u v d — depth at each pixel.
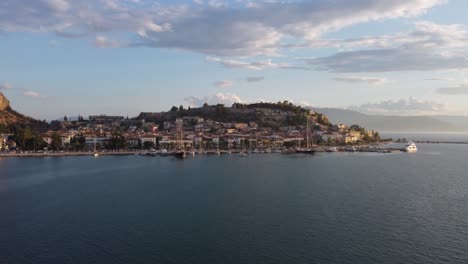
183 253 101.56
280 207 144.88
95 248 105.12
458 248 104.44
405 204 150.88
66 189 181.75
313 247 104.81
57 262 96.81
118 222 127.00
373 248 104.19
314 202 152.88
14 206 148.38
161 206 147.25
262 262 96.12
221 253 101.31
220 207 145.12
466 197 165.75
